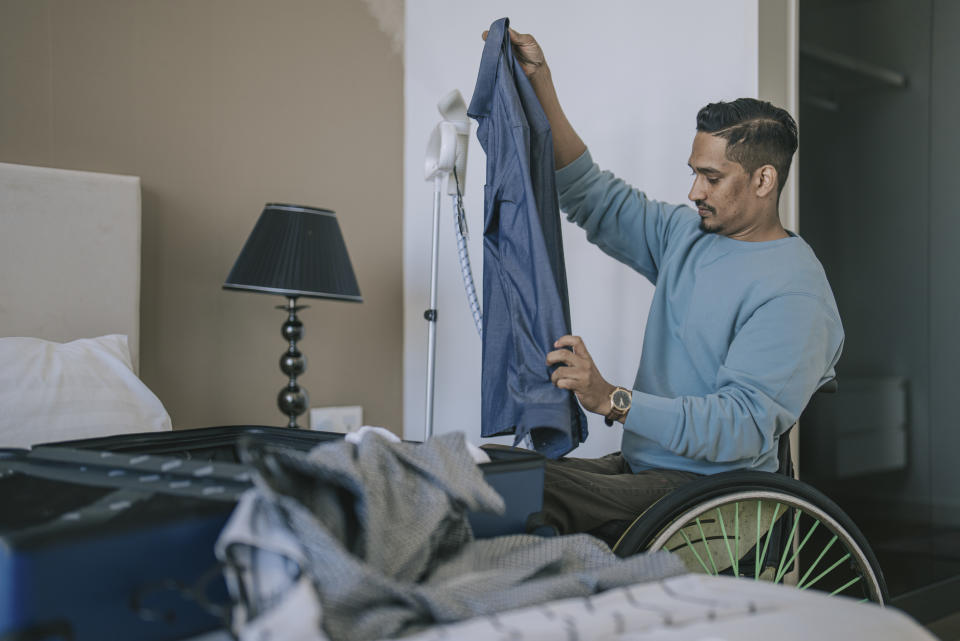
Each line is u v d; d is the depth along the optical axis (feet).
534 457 3.05
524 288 4.63
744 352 4.79
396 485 2.50
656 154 7.23
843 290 7.07
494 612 2.24
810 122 6.97
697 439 4.51
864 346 7.12
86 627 2.07
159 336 7.52
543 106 5.62
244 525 2.15
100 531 2.12
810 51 6.97
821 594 2.54
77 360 5.61
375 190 9.16
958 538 7.23
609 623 2.17
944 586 7.11
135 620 2.18
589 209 6.05
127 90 7.34
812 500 4.34
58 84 6.93
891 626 2.31
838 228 7.06
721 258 5.21
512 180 4.78
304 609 1.96
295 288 6.70
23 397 5.16
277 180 8.37
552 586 2.41
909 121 7.18
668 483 4.76
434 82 9.09
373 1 9.14
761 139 5.04
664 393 5.31
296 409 7.36
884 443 7.15
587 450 7.75
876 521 7.09
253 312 8.18
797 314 4.77
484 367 4.85
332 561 2.08
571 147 5.80
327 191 8.75
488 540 2.77
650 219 5.91
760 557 4.62
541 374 4.48
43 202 6.49
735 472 4.21
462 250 5.85
